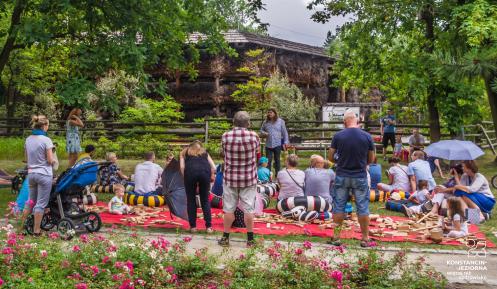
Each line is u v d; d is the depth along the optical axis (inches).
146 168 472.1
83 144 903.7
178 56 653.9
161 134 964.0
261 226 384.8
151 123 943.7
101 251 262.1
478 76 466.6
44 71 1147.9
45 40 518.9
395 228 381.7
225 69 1173.1
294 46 1337.4
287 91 1168.8
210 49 703.7
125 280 232.4
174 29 630.5
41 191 332.5
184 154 367.2
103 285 235.3
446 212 414.9
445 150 460.4
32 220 344.2
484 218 411.2
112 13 552.1
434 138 773.9
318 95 1402.6
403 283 251.1
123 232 343.9
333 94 1523.1
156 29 589.3
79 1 537.6
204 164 362.0
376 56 773.9
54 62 978.1
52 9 538.6
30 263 254.4
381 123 862.5
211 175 366.3
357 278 254.8
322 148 908.0
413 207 439.8
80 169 343.6
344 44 798.5
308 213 399.9
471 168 418.9
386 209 464.4
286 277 247.1
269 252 256.8
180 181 384.2
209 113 1180.5
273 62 1241.4
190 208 363.3
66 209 350.6
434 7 701.9
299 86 1363.2
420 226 390.3
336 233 327.9
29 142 333.7
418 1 700.0
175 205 382.6
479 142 987.9
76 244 274.2
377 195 493.7
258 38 1219.9
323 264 250.8
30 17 576.4
